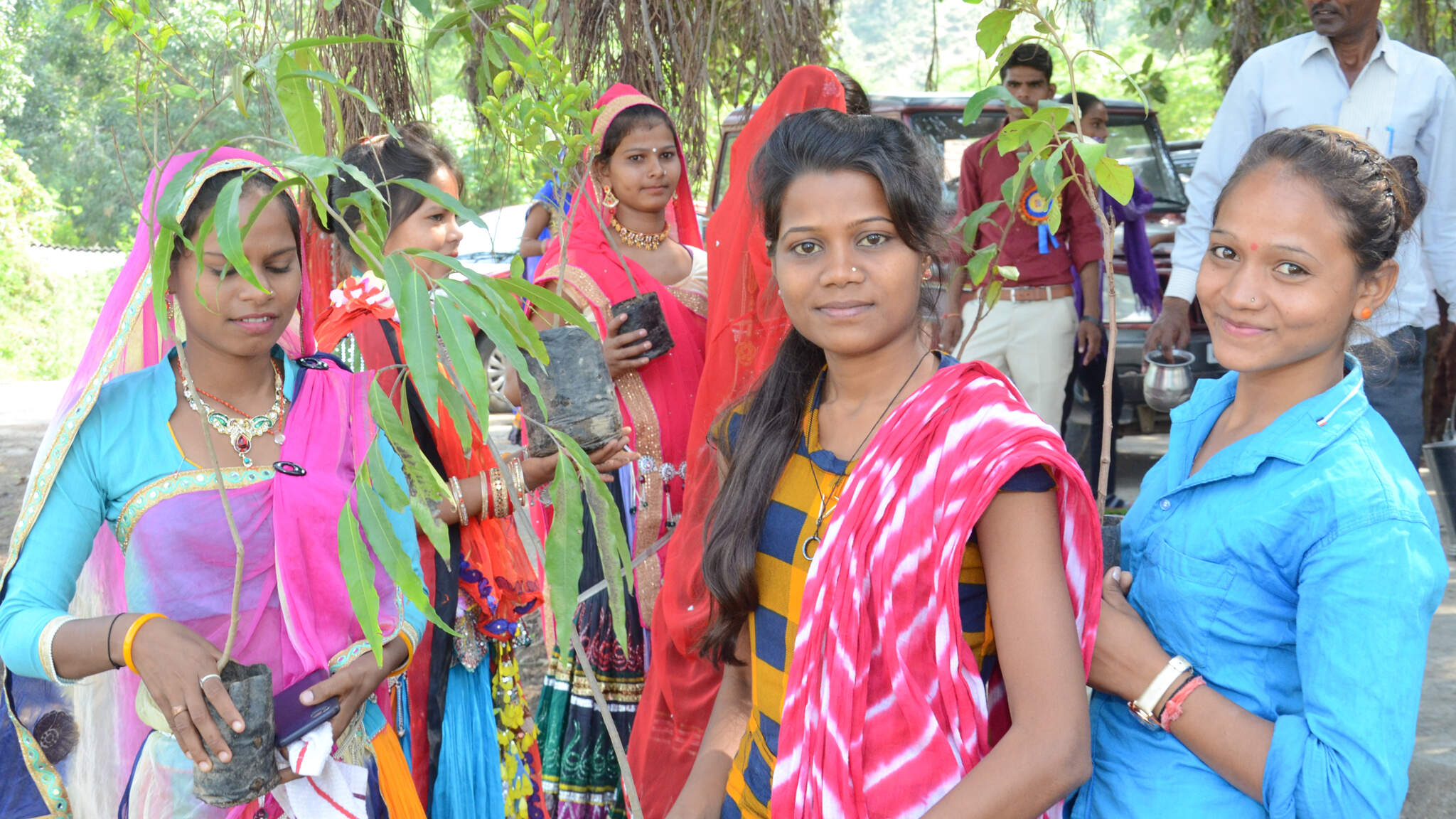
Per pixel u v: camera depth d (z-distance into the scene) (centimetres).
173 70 195
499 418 825
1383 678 128
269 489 174
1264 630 141
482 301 124
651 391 295
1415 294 336
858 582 140
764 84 381
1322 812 129
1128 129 723
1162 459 163
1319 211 138
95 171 1733
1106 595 151
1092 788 152
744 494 161
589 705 284
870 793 140
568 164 241
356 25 338
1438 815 288
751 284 240
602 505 138
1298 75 376
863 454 145
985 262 212
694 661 248
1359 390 142
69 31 1611
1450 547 462
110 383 174
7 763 193
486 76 236
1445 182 368
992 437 136
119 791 188
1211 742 139
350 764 179
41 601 163
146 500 169
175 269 165
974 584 144
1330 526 134
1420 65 365
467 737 233
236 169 164
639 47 364
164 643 153
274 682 174
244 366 174
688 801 168
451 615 224
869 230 145
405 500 129
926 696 138
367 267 243
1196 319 590
